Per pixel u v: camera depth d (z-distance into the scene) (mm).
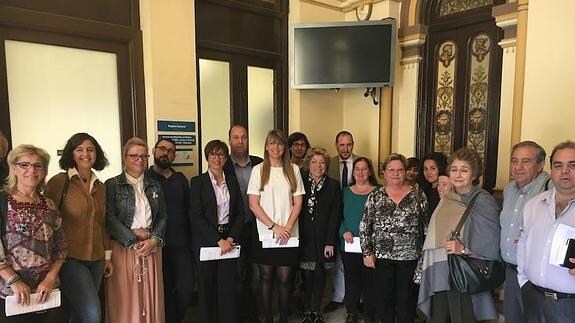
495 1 3326
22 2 2482
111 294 2211
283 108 4047
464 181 2012
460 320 1974
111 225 2154
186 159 3141
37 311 1764
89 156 2061
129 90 2969
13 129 2516
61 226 1920
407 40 3908
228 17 3570
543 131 2602
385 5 3908
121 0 2885
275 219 2547
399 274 2436
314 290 2768
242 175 2893
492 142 3410
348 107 4340
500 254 1992
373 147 4152
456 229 1961
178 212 2555
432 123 3893
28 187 1759
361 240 2553
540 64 2600
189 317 2967
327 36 3852
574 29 2434
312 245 2689
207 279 2479
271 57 3908
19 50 2514
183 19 3070
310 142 4129
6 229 1707
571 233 1560
